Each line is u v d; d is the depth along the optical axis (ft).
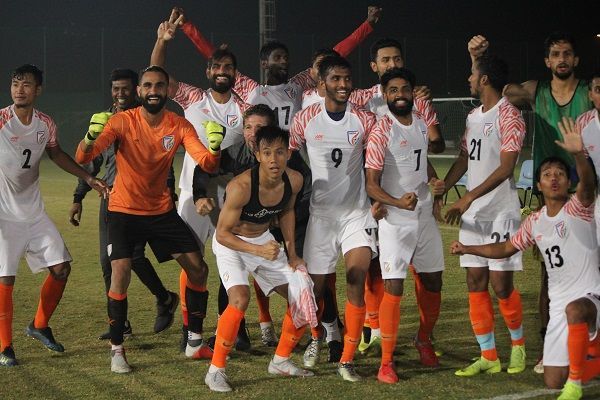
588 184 19.04
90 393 19.95
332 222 22.08
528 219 20.31
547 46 22.70
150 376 21.40
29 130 22.34
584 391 19.80
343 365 21.13
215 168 22.08
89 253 40.55
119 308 21.84
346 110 21.93
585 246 19.51
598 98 20.83
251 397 19.57
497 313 28.27
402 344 24.59
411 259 22.20
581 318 18.94
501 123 21.43
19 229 22.76
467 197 20.84
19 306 29.53
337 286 32.53
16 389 20.29
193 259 22.72
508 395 19.51
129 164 22.24
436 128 23.53
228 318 20.15
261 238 21.38
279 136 19.85
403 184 21.75
